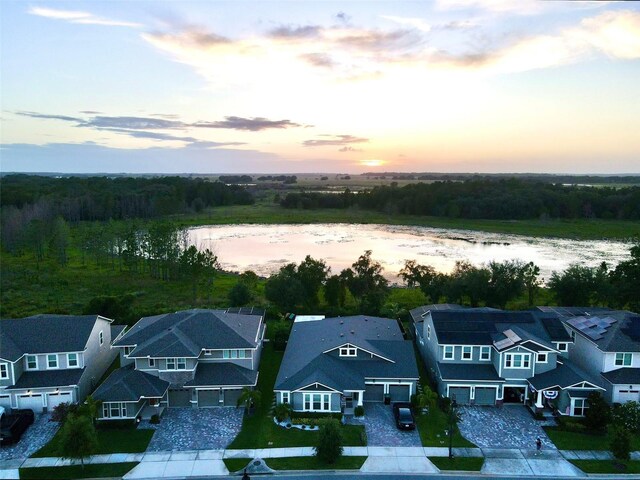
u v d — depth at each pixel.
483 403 40.12
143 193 180.88
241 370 41.09
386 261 101.06
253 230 150.25
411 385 40.03
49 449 33.47
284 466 31.34
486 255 107.19
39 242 99.94
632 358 39.59
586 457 32.59
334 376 38.91
